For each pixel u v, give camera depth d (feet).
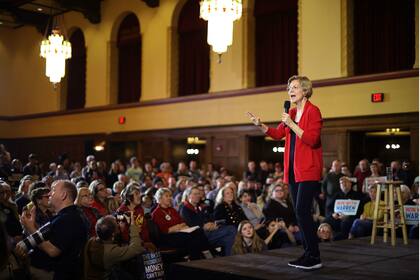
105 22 55.01
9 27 67.26
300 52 38.78
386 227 18.43
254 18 43.29
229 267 14.58
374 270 13.84
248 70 42.65
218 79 44.39
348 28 36.65
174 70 48.80
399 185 18.83
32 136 64.44
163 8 49.19
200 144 50.85
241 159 42.63
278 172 36.78
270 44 42.42
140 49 52.90
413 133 32.86
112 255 15.35
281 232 23.56
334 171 30.12
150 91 50.19
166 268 20.39
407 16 34.71
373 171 30.55
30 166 39.65
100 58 55.52
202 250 21.68
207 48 46.57
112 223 15.71
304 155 13.48
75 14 58.75
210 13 27.09
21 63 66.64
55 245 13.65
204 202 26.71
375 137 39.40
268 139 43.88
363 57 36.76
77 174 37.32
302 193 13.53
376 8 36.17
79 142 57.62
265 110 40.81
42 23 60.80
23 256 13.55
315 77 37.86
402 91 33.40
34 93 64.64
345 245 18.10
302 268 14.07
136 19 52.80
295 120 13.88
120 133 52.95
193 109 46.26
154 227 21.40
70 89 60.95
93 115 55.98
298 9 39.06
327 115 37.01
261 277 13.26
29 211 14.53
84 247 15.46
